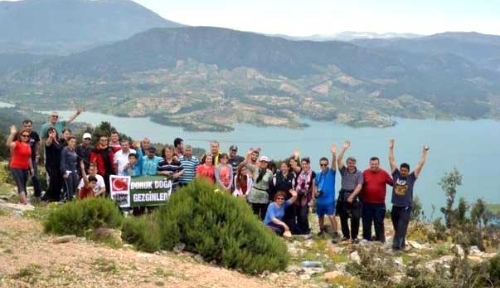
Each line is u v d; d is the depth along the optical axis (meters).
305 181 13.73
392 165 12.70
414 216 17.81
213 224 10.01
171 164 13.62
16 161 13.55
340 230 15.03
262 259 9.55
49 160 14.63
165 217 10.44
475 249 13.13
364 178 13.09
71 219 9.96
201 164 14.17
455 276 9.01
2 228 9.88
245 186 13.91
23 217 11.38
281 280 9.16
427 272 9.16
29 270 7.24
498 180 144.50
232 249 9.52
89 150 14.41
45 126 15.13
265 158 13.87
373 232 15.34
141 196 13.30
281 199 13.45
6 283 6.70
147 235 9.80
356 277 9.40
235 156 15.05
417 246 12.96
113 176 13.22
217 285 7.88
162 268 8.25
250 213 10.46
